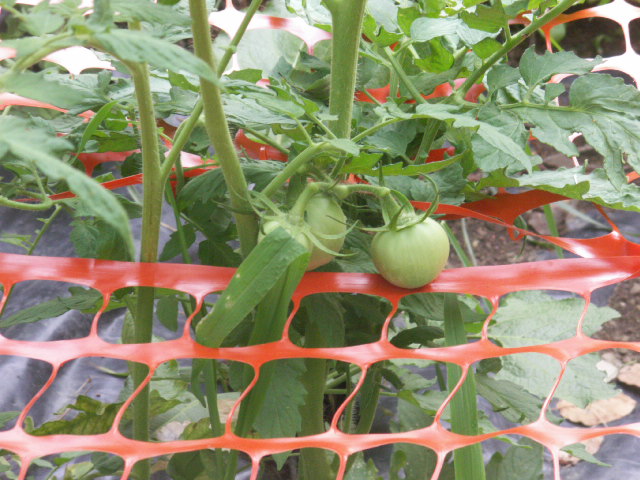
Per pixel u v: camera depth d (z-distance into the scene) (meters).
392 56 0.64
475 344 0.49
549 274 0.52
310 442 0.42
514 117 0.57
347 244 0.60
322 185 0.48
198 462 0.75
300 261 0.45
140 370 0.57
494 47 0.59
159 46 0.29
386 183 0.60
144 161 0.49
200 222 0.63
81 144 0.53
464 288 0.52
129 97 0.60
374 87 0.84
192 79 0.56
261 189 0.58
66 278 0.48
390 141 0.59
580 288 0.50
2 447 0.40
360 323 0.69
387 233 0.50
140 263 0.50
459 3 0.73
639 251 0.57
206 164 0.66
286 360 0.52
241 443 0.42
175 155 0.51
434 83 0.68
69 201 0.58
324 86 0.67
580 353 0.47
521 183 0.60
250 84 0.48
